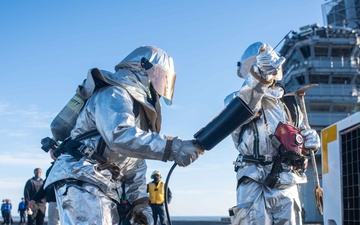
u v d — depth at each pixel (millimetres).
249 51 5543
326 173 6395
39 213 12656
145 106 4043
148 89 4207
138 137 3693
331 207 6184
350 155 5750
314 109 45219
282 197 5270
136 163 4402
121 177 4309
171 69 4258
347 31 45250
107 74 4098
